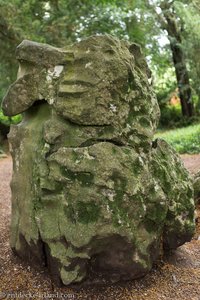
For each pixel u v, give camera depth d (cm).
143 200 245
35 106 281
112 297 251
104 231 232
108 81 247
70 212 241
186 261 300
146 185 247
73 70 255
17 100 273
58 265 249
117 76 250
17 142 287
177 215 275
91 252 241
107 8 1203
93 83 246
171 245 285
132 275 257
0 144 1323
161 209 255
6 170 835
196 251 326
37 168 254
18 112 275
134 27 1302
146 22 1338
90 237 233
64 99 251
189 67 1373
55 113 258
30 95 270
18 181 281
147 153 262
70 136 251
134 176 243
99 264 251
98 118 246
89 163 238
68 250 243
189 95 1589
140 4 1255
